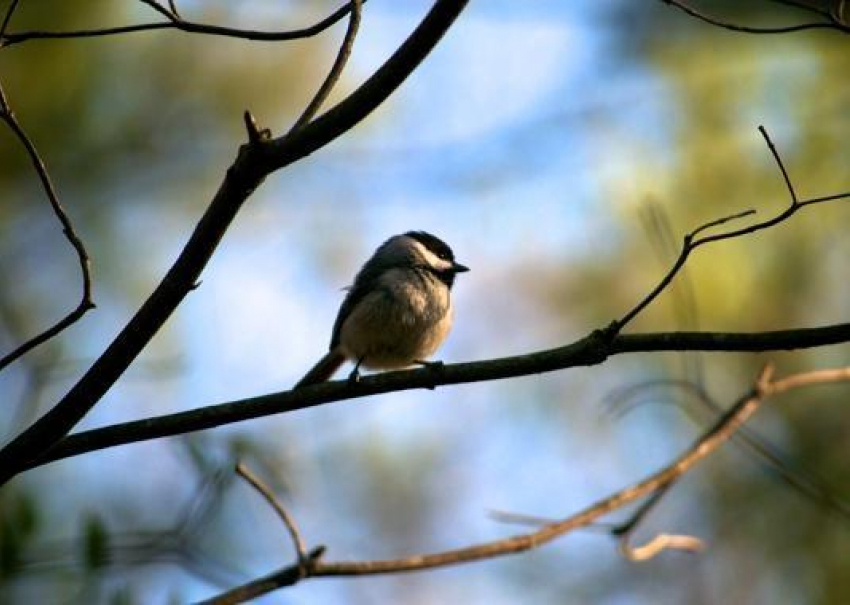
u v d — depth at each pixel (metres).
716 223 5.34
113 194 12.88
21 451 5.14
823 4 11.54
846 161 11.35
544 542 6.55
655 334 5.68
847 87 11.77
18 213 12.45
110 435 5.51
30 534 6.60
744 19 12.28
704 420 10.73
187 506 8.10
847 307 10.84
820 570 10.59
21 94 12.20
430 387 6.04
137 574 7.01
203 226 4.96
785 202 11.16
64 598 6.57
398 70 4.71
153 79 13.01
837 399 10.82
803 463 10.38
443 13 4.59
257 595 5.88
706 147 11.71
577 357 5.76
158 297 5.02
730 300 10.77
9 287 11.88
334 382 6.02
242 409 5.80
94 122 12.74
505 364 5.93
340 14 5.34
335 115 4.77
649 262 11.73
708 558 11.13
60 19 12.14
